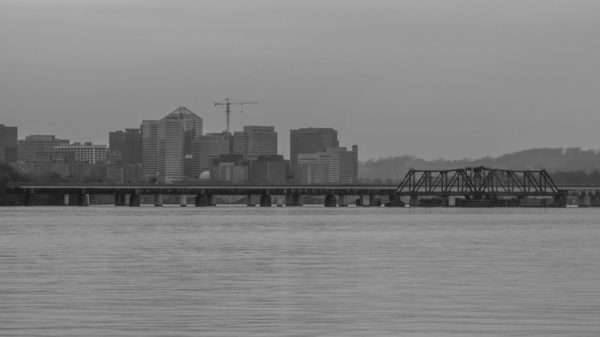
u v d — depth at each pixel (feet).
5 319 409.69
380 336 372.17
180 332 380.58
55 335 372.99
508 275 585.63
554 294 489.26
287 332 380.78
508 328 389.19
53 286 524.93
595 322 402.72
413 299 471.21
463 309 437.58
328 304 453.99
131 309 437.99
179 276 581.12
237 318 413.18
